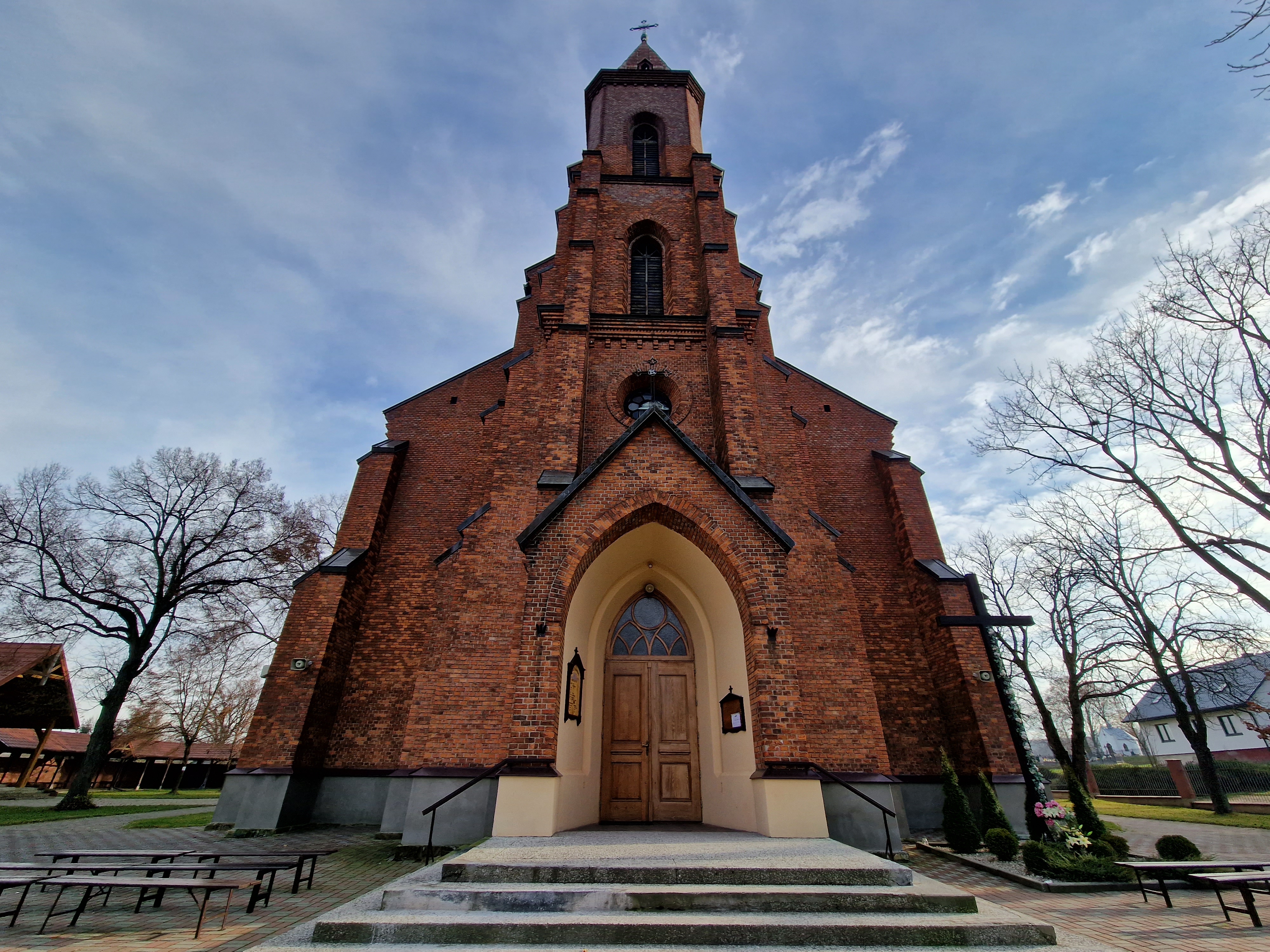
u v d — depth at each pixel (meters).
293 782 13.47
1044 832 10.93
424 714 12.56
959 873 9.95
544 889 6.14
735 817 10.16
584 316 16.50
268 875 9.27
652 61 28.70
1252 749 47.94
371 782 14.52
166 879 6.67
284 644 14.74
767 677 9.98
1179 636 22.33
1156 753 57.34
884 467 18.73
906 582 17.09
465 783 11.22
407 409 20.03
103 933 6.32
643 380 16.30
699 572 12.05
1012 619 12.19
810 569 13.30
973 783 14.11
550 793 8.97
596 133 23.95
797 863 6.71
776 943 5.47
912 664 15.96
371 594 16.66
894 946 5.46
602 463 11.64
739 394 15.06
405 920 5.59
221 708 48.09
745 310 16.91
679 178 20.69
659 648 12.55
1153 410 17.89
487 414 18.14
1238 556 16.55
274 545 24.61
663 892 6.05
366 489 17.80
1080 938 5.83
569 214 20.66
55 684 32.31
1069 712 29.88
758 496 13.81
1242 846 12.94
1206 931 6.55
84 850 9.79
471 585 12.84
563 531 10.85
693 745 11.77
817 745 11.71
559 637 10.08
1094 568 22.36
